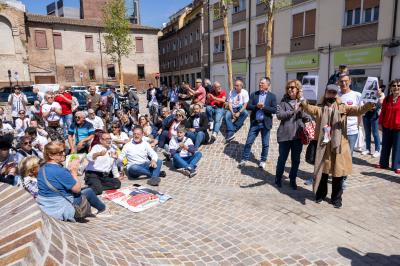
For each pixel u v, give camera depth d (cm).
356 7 1812
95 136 730
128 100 1468
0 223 251
